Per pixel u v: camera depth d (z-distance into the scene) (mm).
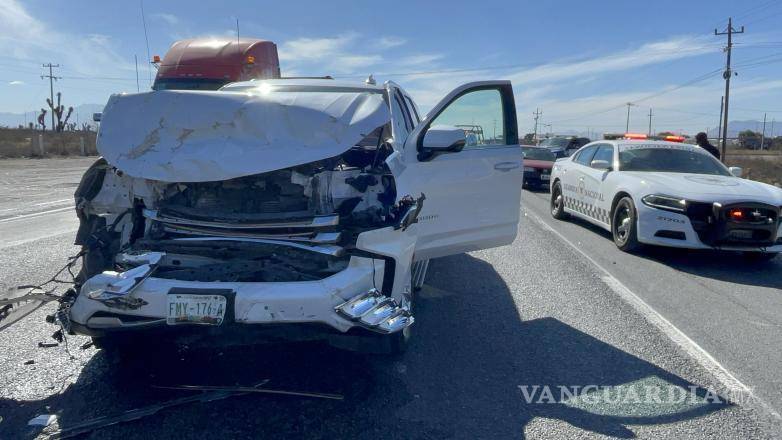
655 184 8039
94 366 4199
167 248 3941
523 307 5805
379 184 4168
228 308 3455
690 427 3539
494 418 3594
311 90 5469
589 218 9969
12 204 12625
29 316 5211
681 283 6863
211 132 3971
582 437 3396
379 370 4230
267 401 3727
